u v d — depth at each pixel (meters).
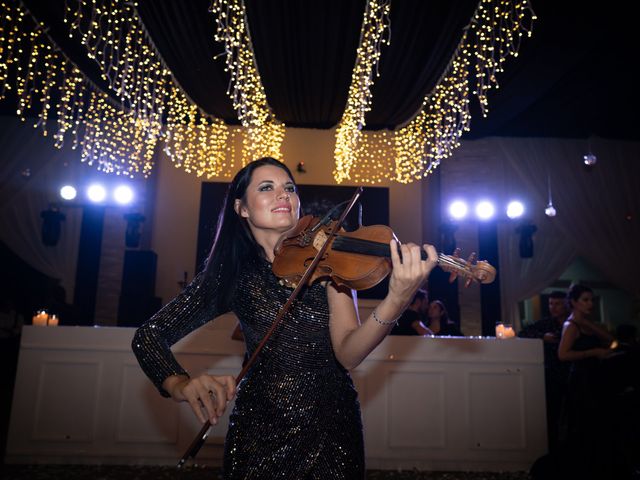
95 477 3.50
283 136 9.20
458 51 6.34
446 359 4.00
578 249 9.00
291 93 7.78
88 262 8.82
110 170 8.84
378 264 1.33
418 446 3.90
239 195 1.55
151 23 5.91
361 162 9.27
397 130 9.30
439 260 1.29
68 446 3.82
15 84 7.79
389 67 6.80
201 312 1.48
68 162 9.13
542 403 3.98
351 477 1.29
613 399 3.47
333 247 1.41
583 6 5.26
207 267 1.53
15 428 3.83
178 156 8.51
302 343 1.37
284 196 1.51
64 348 3.92
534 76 6.82
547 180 9.23
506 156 9.34
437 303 5.98
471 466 3.89
